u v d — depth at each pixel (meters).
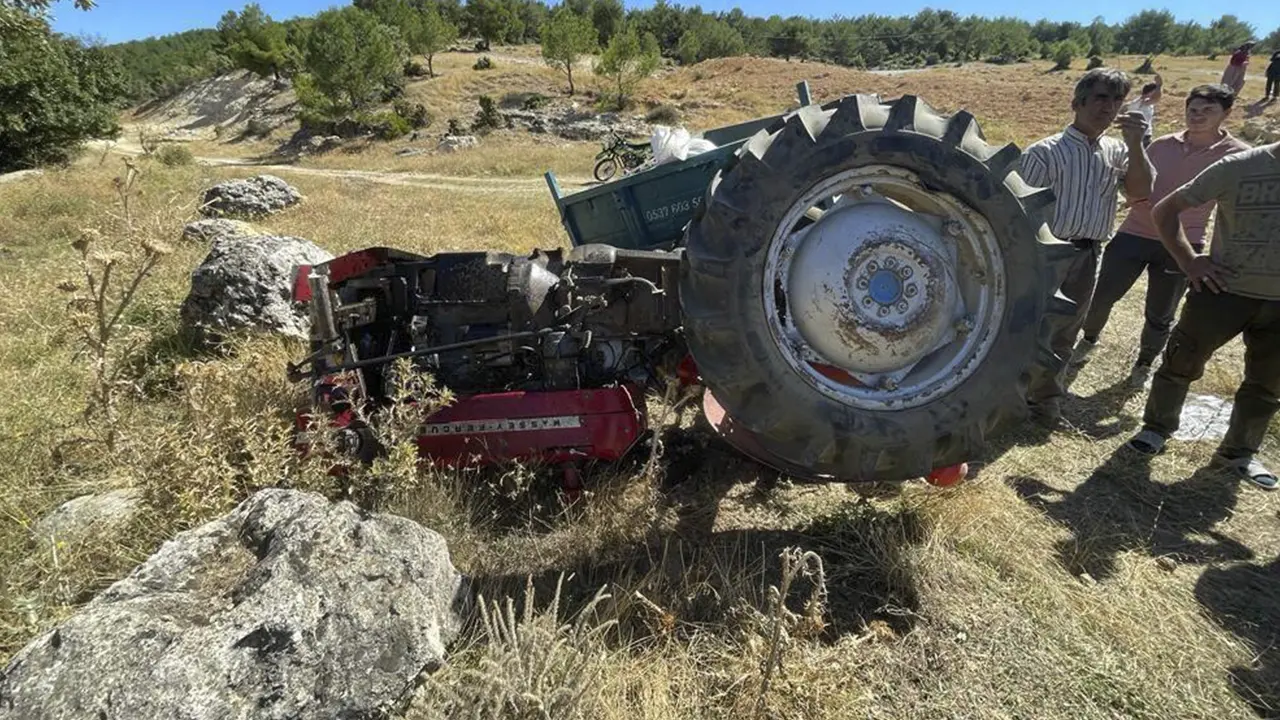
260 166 28.19
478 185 19.00
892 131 2.47
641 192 4.39
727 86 41.09
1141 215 4.76
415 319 3.43
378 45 40.22
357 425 3.27
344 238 9.03
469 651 2.33
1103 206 4.13
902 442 2.60
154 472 3.01
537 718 2.00
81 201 11.78
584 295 3.30
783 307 2.78
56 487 3.42
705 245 2.49
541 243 9.19
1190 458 3.97
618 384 3.34
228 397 3.54
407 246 8.64
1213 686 2.39
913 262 2.57
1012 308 2.58
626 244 4.59
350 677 2.03
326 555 2.32
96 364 3.50
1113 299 5.04
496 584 2.76
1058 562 3.00
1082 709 2.28
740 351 2.50
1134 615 2.70
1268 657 2.54
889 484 3.28
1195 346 3.75
